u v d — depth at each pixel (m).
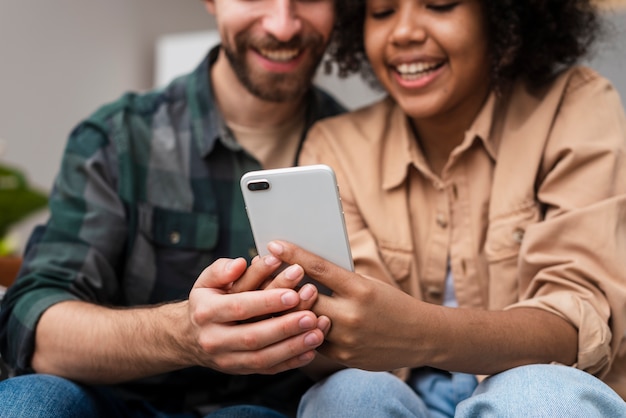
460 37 1.14
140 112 1.39
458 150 1.18
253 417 1.02
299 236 0.92
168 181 1.36
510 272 1.14
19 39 2.94
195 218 1.35
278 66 1.31
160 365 1.05
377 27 1.19
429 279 1.21
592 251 1.05
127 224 1.32
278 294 0.87
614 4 1.61
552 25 1.20
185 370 1.32
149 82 3.59
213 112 1.38
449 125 1.22
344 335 0.90
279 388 1.35
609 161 1.09
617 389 1.12
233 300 0.88
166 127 1.38
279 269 0.92
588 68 1.21
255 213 0.92
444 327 0.91
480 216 1.19
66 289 1.23
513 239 1.14
